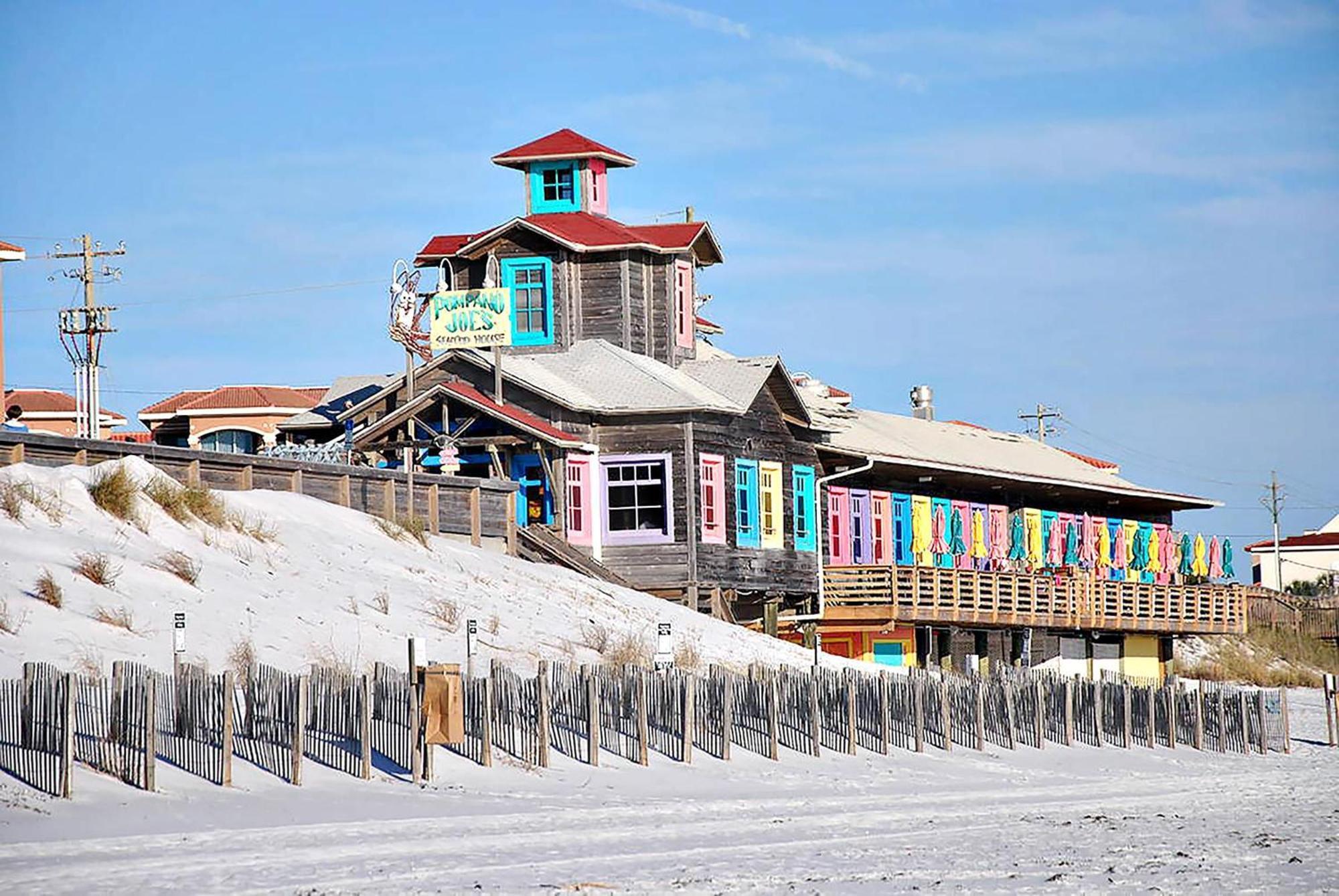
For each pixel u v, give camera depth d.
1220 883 38.91
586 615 71.38
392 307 90.69
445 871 36.69
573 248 95.81
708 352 109.31
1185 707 74.25
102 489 60.69
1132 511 130.62
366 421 92.94
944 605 98.19
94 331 127.00
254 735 46.62
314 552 65.81
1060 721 69.75
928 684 64.25
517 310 97.25
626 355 93.94
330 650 56.38
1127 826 48.78
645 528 88.19
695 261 102.69
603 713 53.91
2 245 94.94
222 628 54.97
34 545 55.50
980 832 46.56
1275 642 141.88
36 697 41.59
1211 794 58.53
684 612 79.75
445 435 86.12
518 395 89.31
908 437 113.12
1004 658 107.81
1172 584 128.50
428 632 61.88
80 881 33.97
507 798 46.81
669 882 36.53
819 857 40.72
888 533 106.25
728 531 90.19
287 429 101.81
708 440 89.25
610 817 45.44
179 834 38.91
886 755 61.16
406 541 72.12
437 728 47.22
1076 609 109.12
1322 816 52.16
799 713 59.28
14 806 39.62
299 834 40.00
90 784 41.94
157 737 44.91
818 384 113.81
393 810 43.66
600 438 88.81
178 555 58.28
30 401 153.62
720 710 56.38
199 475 68.56
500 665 53.72
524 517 86.62
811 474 98.00
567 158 100.88
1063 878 38.94
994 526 114.56
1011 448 125.25
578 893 34.84
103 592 54.03
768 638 81.00
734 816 47.12
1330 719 79.88
